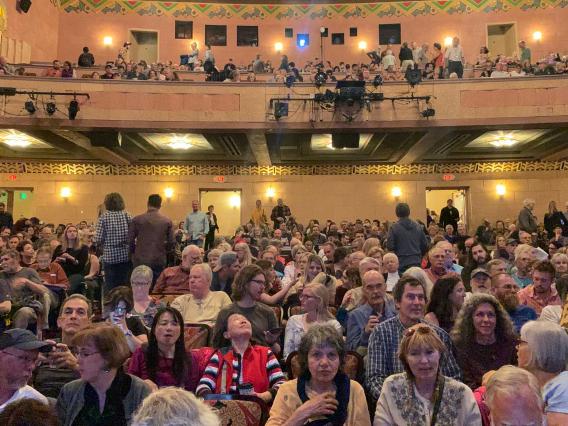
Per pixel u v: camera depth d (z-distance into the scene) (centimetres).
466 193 1928
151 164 1900
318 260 652
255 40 2134
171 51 2091
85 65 1688
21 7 1744
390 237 773
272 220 1722
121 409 296
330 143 1612
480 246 700
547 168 1877
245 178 1920
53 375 377
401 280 405
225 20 2128
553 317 501
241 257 754
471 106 1376
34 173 1867
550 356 290
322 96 1345
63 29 2044
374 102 1380
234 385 395
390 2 2122
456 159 1869
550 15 2030
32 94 1342
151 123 1384
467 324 404
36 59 1856
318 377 323
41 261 762
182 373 388
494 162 1891
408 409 310
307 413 307
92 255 862
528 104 1369
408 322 393
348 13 2133
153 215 741
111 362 298
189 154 1786
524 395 216
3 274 646
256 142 1552
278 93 1400
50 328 654
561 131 1458
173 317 389
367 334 460
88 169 1884
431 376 309
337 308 617
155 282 726
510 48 2066
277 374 402
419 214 1898
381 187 1914
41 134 1452
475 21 2073
